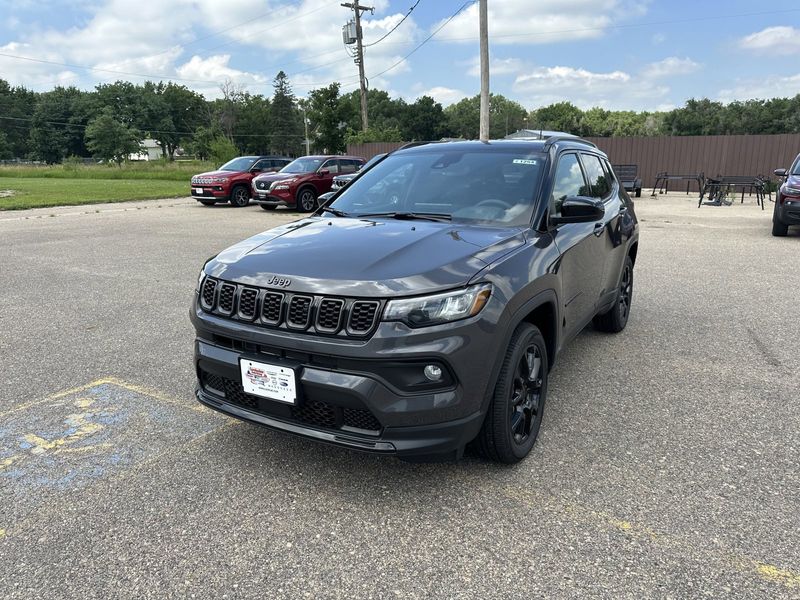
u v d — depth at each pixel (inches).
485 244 119.5
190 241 428.5
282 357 106.9
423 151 172.7
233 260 121.0
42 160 4707.2
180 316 234.5
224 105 4436.5
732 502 109.3
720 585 88.4
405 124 4347.9
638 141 934.4
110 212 655.8
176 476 119.9
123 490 115.1
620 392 160.6
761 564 92.8
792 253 373.4
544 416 146.1
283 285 107.3
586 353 191.9
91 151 3919.8
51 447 131.8
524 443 123.9
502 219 137.5
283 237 131.0
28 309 245.9
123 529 103.2
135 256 367.2
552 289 128.6
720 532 100.7
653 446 130.9
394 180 162.2
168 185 1243.2
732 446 130.6
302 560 95.1
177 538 100.7
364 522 104.7
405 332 98.8
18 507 109.5
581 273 154.7
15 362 184.4
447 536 100.7
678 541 98.5
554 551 96.4
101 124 3855.8
